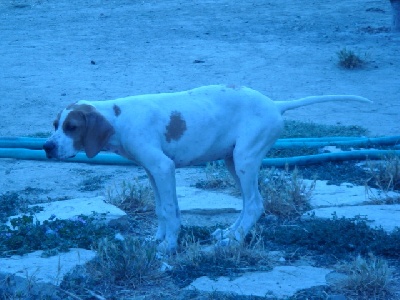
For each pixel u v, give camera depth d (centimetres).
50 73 1736
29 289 607
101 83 1633
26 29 2331
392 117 1320
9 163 1075
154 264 653
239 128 711
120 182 966
